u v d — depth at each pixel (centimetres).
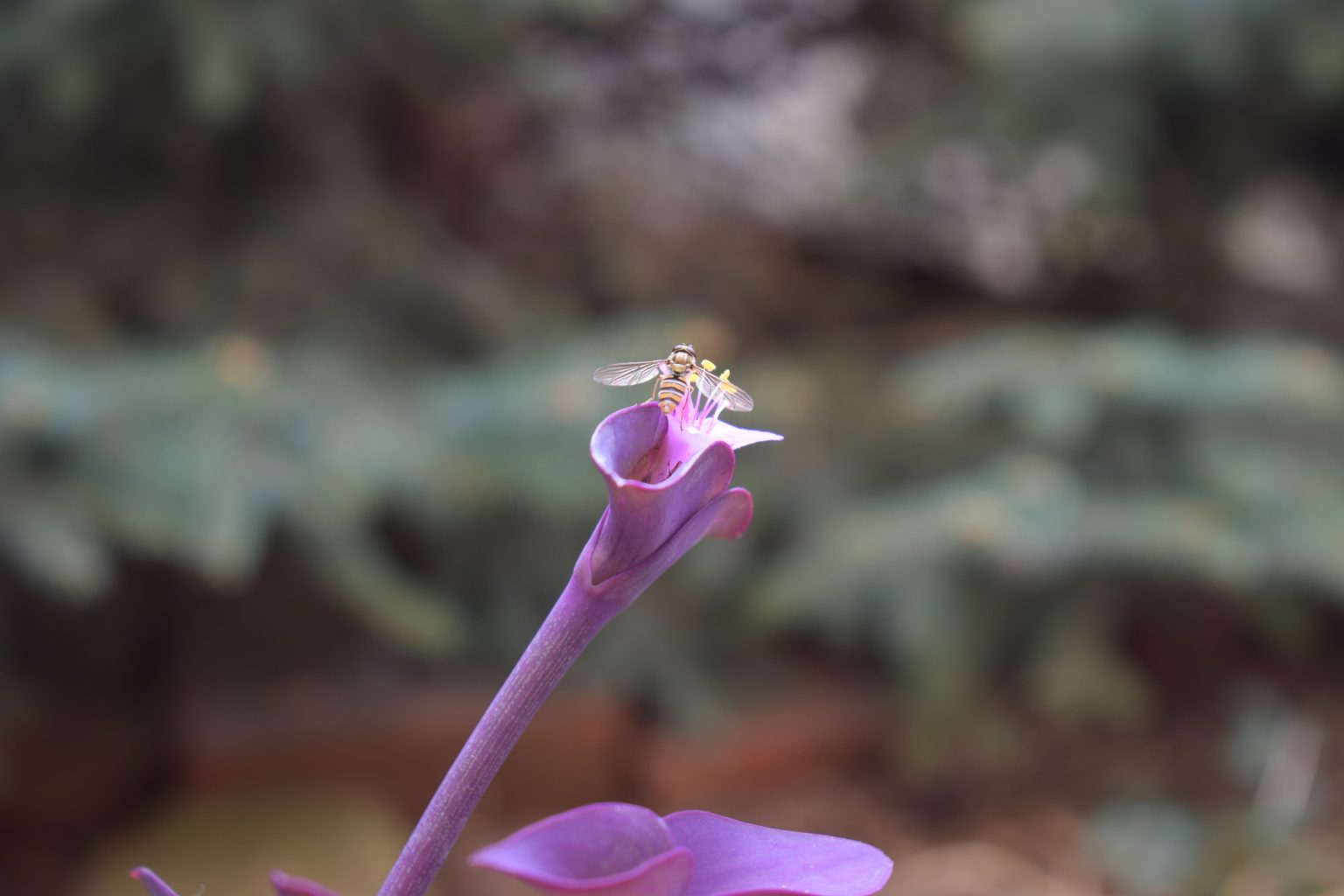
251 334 116
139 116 118
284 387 104
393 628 99
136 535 90
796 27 197
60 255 118
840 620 125
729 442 33
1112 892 117
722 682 135
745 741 129
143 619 125
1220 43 134
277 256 122
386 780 124
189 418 95
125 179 124
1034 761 135
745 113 203
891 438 137
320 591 129
